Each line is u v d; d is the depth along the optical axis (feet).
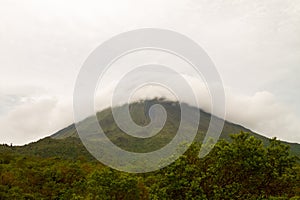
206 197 60.70
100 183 82.28
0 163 201.98
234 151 59.36
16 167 184.34
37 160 220.84
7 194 139.33
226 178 61.57
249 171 60.54
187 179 58.90
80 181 140.56
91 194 87.71
